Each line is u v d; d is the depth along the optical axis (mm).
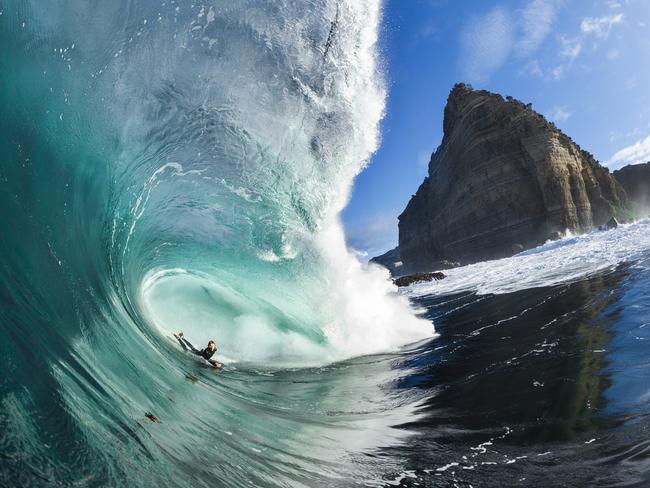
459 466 3914
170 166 8875
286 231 11133
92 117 6984
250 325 10039
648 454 3494
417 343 11008
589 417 4449
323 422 5551
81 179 6734
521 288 17109
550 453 3859
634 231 29531
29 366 3123
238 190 10086
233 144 9672
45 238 5164
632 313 8406
